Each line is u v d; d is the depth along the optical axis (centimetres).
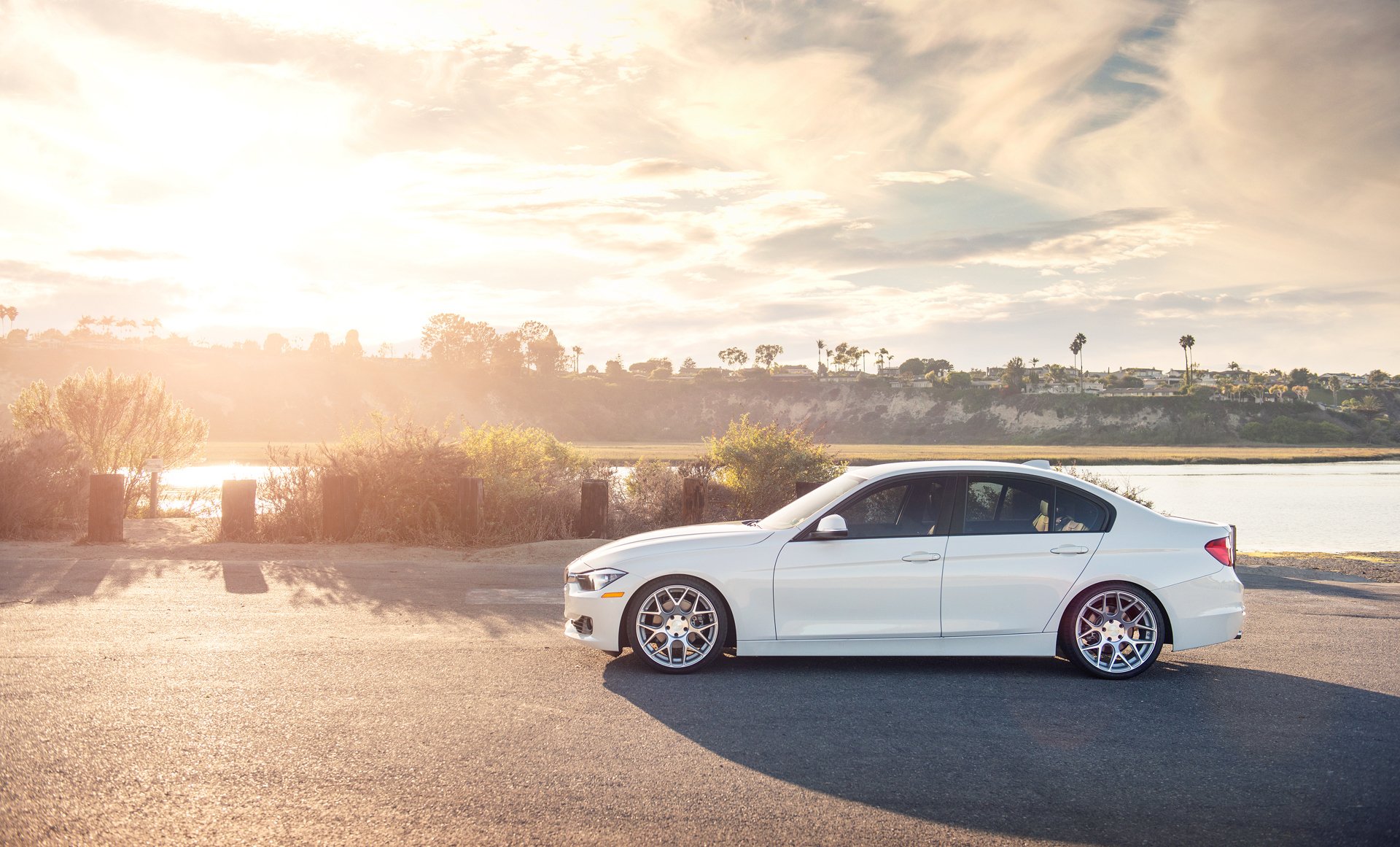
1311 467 8181
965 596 655
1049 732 525
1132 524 677
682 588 661
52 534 1376
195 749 470
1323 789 436
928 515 674
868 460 7444
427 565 1170
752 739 507
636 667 671
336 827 377
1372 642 793
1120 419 17612
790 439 1780
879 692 614
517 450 1623
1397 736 521
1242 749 496
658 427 17875
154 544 1284
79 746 471
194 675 618
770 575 656
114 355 15875
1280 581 1205
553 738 501
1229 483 5106
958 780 446
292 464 1458
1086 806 413
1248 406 17925
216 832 371
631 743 495
